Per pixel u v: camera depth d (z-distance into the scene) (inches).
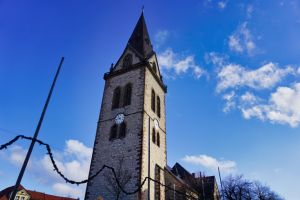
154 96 1355.8
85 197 1006.4
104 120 1230.3
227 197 1910.7
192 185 1637.6
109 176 1007.0
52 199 2529.5
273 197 2087.8
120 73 1393.9
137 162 987.3
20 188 2237.9
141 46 1566.2
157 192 1044.5
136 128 1090.7
